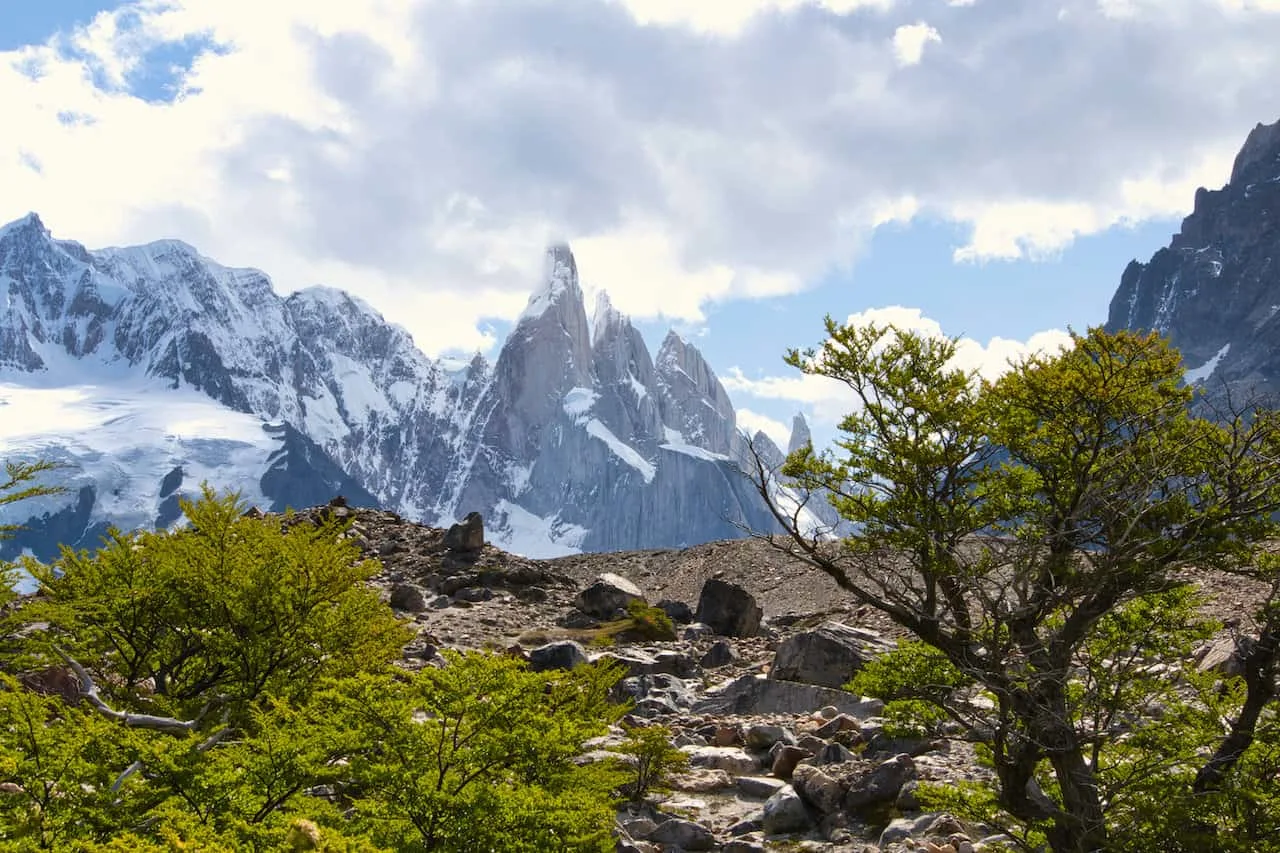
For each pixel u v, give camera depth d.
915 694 12.48
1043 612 11.36
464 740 10.84
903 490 12.10
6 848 9.35
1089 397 11.70
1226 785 10.92
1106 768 11.84
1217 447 11.48
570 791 11.36
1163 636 12.32
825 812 15.51
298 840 7.75
